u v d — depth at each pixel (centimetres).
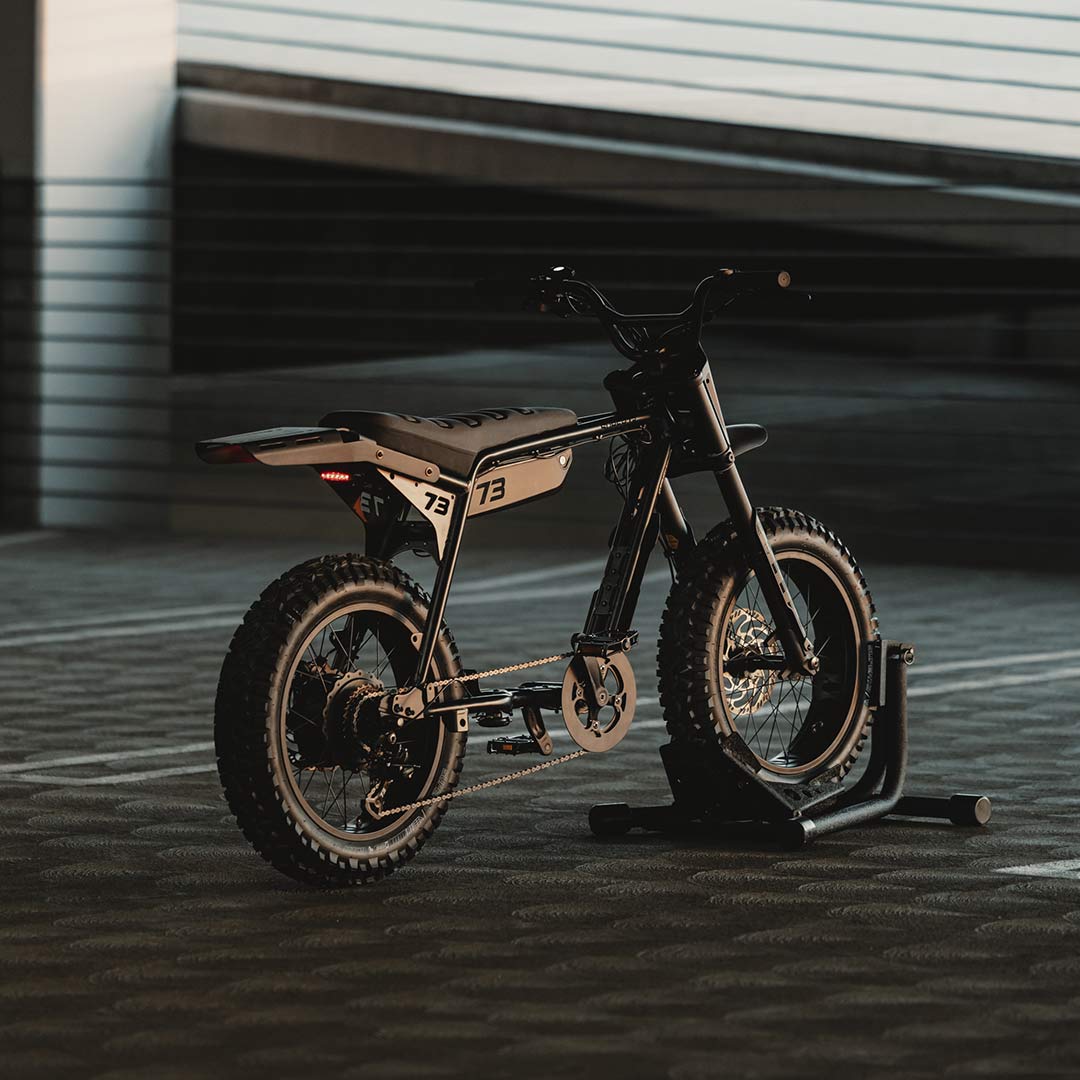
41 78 2189
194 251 2373
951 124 2053
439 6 2228
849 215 2102
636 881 784
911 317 2345
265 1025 603
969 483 2245
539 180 2208
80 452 2289
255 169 2420
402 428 779
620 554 860
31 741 1084
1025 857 823
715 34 2130
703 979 650
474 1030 598
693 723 865
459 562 1983
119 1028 600
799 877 791
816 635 927
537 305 872
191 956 677
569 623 1555
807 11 2097
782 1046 582
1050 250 2052
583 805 934
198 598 1697
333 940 698
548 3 2188
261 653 754
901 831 876
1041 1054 576
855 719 915
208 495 2334
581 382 2430
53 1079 555
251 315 2405
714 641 869
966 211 2055
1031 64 2017
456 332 2455
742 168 2133
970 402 2300
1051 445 2242
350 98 2266
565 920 725
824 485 2262
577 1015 612
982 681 1300
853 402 2366
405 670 810
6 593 1722
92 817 898
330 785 944
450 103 2233
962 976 653
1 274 2238
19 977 652
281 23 2280
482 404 2445
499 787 973
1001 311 2308
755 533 874
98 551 2052
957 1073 559
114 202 2273
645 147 2166
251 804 754
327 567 773
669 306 2422
